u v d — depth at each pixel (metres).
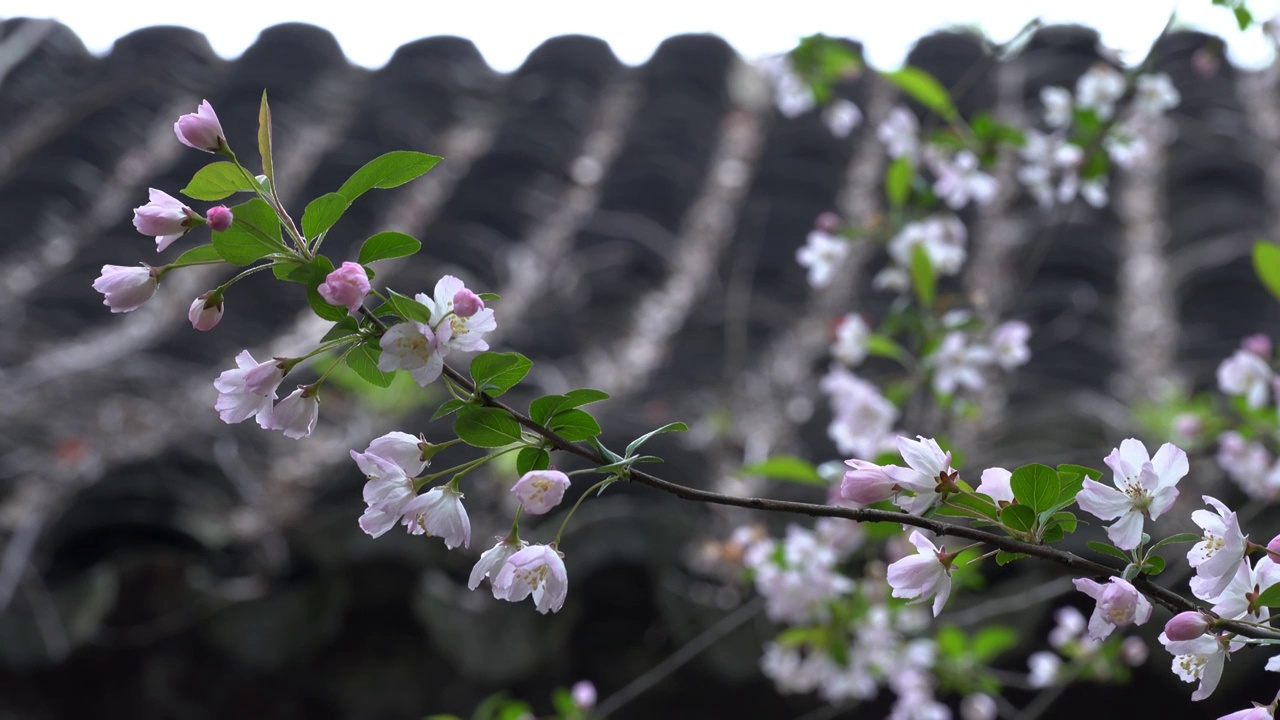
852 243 2.23
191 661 1.92
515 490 1.15
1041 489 1.16
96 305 2.88
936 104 2.11
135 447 2.14
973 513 1.18
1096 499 1.16
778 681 1.88
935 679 1.94
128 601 1.88
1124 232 3.30
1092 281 3.04
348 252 3.12
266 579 1.94
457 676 1.95
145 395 2.42
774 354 2.80
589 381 2.57
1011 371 2.61
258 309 2.89
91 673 1.91
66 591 1.85
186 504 2.01
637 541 1.83
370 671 1.95
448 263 3.11
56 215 3.36
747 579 1.86
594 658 1.94
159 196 1.16
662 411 2.36
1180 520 1.88
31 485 2.07
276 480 2.17
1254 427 1.90
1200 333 2.76
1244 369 1.90
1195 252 3.07
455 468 1.18
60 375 2.46
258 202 1.14
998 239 3.27
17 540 1.90
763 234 3.36
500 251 3.21
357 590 1.88
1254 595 1.15
